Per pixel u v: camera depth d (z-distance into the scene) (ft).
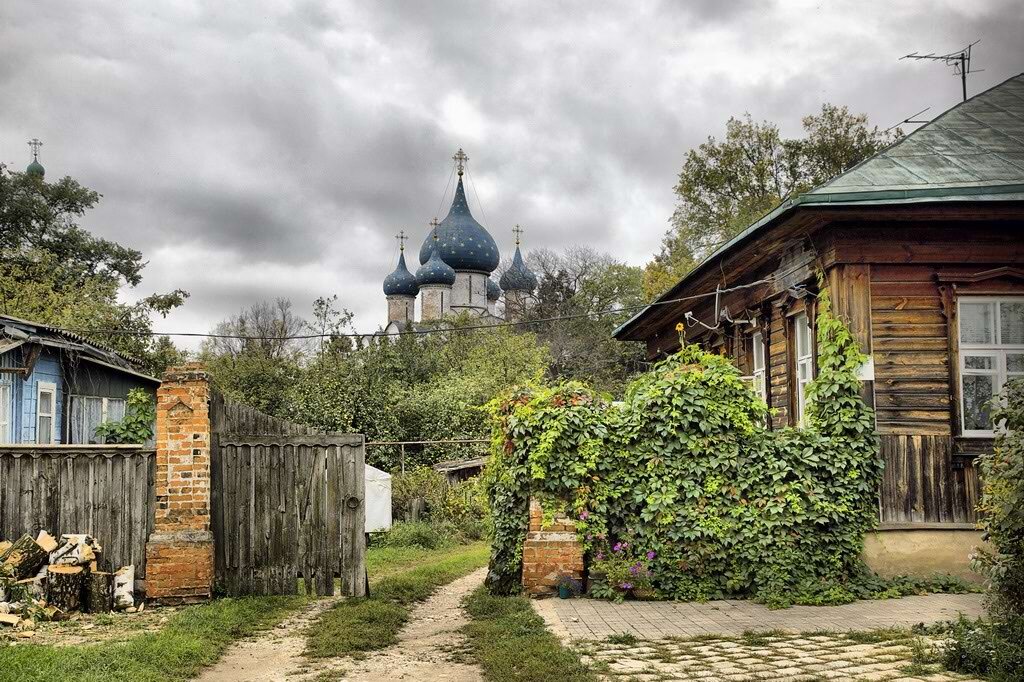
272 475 39.47
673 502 38.55
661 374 41.29
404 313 296.30
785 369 49.26
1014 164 41.96
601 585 38.06
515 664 26.21
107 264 173.17
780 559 37.52
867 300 39.86
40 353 63.31
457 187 294.46
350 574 39.24
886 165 42.06
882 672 23.75
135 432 70.44
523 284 273.33
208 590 37.76
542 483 39.50
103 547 38.27
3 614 32.63
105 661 25.81
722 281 57.72
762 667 24.89
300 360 115.55
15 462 38.27
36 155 192.54
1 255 138.00
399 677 25.67
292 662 28.07
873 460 38.81
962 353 40.19
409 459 97.09
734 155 140.67
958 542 38.86
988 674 23.09
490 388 129.59
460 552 68.90
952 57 58.75
